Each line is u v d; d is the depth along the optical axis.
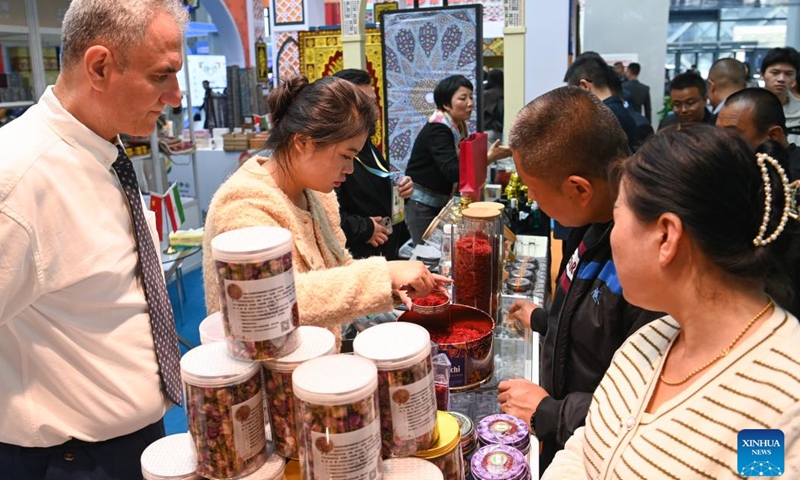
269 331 0.96
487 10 6.91
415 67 4.71
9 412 1.39
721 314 0.91
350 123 1.55
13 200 1.27
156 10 1.34
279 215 1.53
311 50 6.18
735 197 0.85
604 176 1.41
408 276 1.50
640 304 0.98
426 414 0.97
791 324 0.88
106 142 1.43
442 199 4.11
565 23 5.81
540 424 1.46
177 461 1.01
